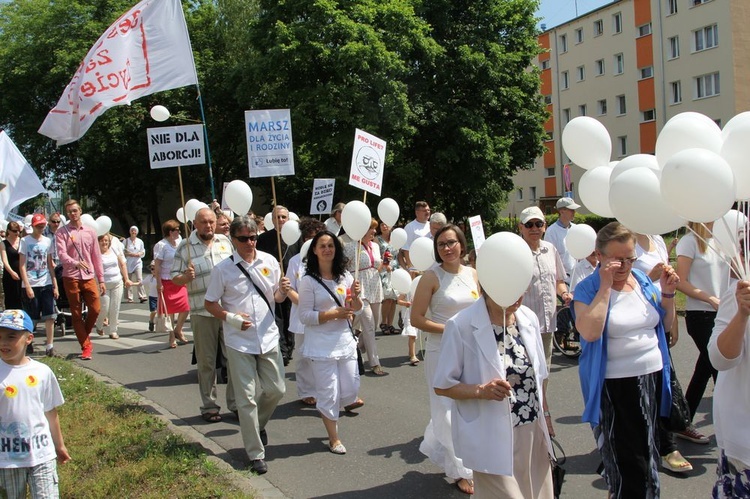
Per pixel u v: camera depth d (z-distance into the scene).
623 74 40.97
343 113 28.61
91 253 9.92
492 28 32.22
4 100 37.72
